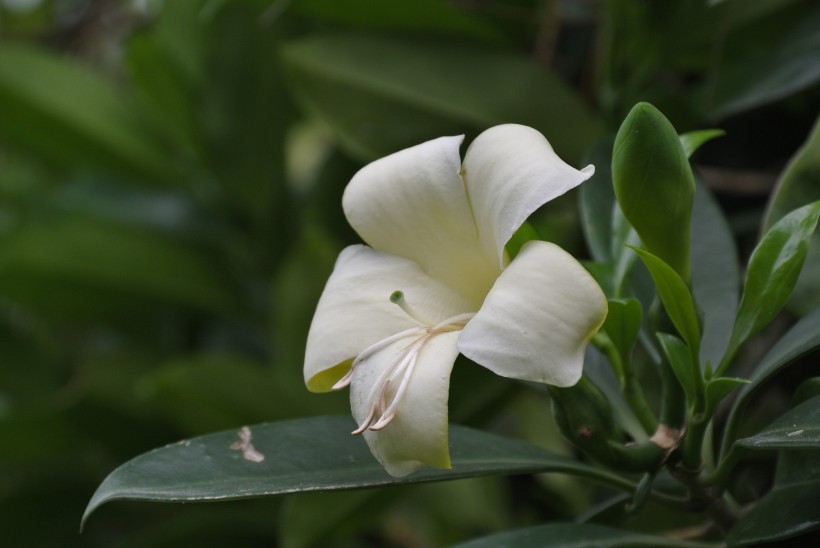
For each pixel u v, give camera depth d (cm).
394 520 107
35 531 108
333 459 75
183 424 97
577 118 90
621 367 75
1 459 107
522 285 70
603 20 92
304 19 105
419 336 72
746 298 74
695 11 88
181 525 95
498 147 72
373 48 92
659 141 71
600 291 69
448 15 91
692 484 75
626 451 73
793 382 87
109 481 73
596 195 80
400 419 70
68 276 109
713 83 88
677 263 73
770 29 87
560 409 73
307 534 88
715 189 91
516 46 95
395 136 92
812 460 75
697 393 73
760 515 74
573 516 95
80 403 104
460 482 102
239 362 94
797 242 73
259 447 75
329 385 73
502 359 69
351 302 74
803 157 79
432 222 74
